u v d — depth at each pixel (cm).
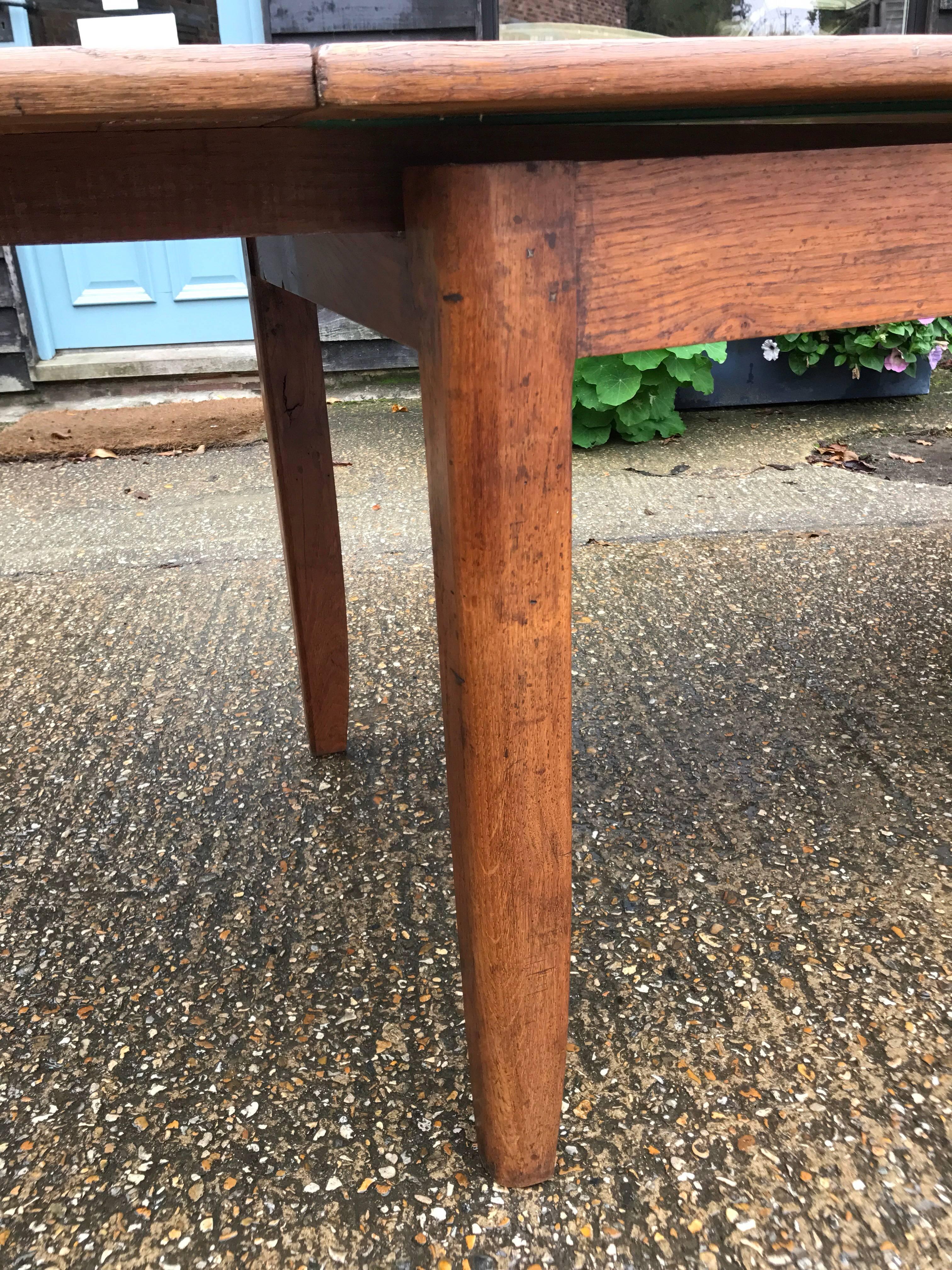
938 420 325
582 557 218
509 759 64
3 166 53
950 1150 80
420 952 105
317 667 136
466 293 53
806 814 127
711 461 291
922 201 61
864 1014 94
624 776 136
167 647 180
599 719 151
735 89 48
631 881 115
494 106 46
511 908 68
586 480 277
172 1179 80
